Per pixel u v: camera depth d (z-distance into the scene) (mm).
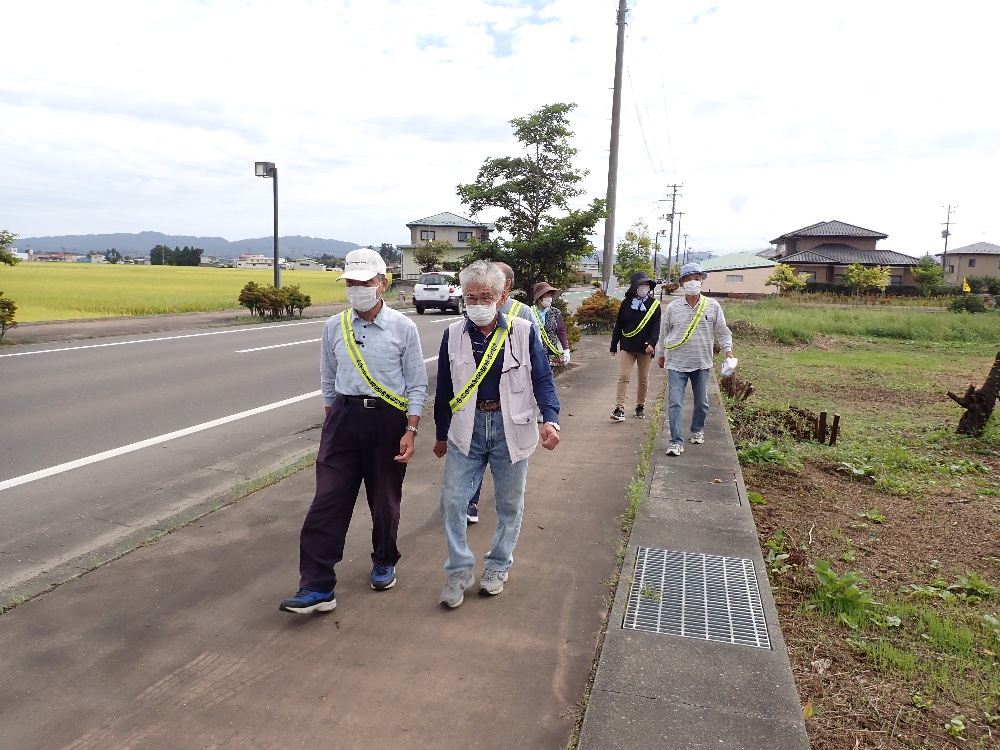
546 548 3957
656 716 2385
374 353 3217
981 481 5828
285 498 4730
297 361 11711
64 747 2311
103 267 77938
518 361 3223
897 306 42000
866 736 2432
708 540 3994
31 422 6965
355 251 3191
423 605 3309
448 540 3311
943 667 2908
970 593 3701
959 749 2391
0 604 3264
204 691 2623
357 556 3881
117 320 18188
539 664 2814
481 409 3230
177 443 6395
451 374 3264
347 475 3248
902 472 6078
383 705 2541
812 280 59188
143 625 3094
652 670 2674
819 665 2881
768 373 13195
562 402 8562
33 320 17031
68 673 2727
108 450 6086
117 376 9711
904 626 3281
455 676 2725
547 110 10633
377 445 3248
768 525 4566
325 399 3434
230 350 12875
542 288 6703
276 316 20891
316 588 3137
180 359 11531
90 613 3193
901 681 2795
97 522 4418
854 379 12570
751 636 2967
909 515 4934
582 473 5422
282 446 6398
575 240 10398
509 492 3320
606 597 3383
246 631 3053
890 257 58812
